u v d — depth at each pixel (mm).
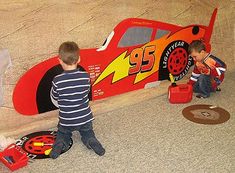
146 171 1782
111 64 2359
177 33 2611
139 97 2533
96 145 1907
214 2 2727
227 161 1856
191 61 2789
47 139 2076
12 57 1954
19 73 2014
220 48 2928
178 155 1910
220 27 2855
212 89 2619
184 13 2592
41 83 2113
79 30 2143
